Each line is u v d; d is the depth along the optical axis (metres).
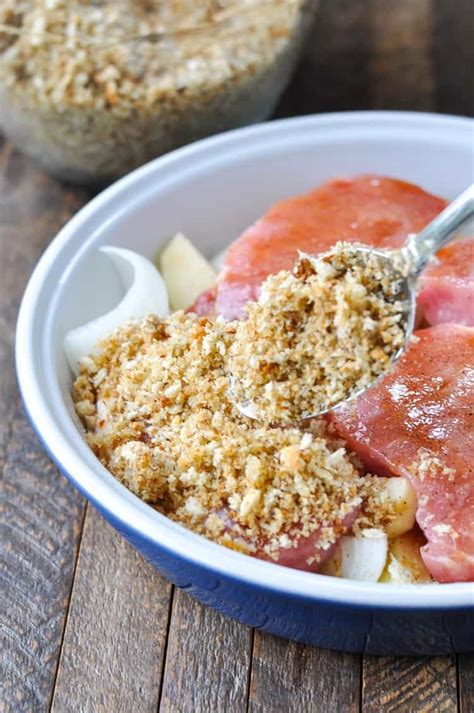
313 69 0.68
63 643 0.47
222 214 0.56
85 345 0.50
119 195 0.54
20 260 0.60
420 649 0.45
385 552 0.45
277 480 0.45
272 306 0.44
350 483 0.45
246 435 0.45
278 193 0.57
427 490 0.45
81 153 0.61
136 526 0.43
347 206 0.54
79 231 0.52
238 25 0.60
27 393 0.47
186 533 0.43
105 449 0.47
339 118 0.56
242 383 0.45
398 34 0.70
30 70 0.59
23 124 0.61
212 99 0.60
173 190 0.55
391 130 0.56
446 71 0.68
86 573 0.49
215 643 0.47
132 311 0.51
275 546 0.44
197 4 0.59
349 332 0.44
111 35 0.58
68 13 0.58
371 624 0.43
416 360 0.48
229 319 0.51
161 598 0.48
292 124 0.56
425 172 0.57
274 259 0.52
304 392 0.44
